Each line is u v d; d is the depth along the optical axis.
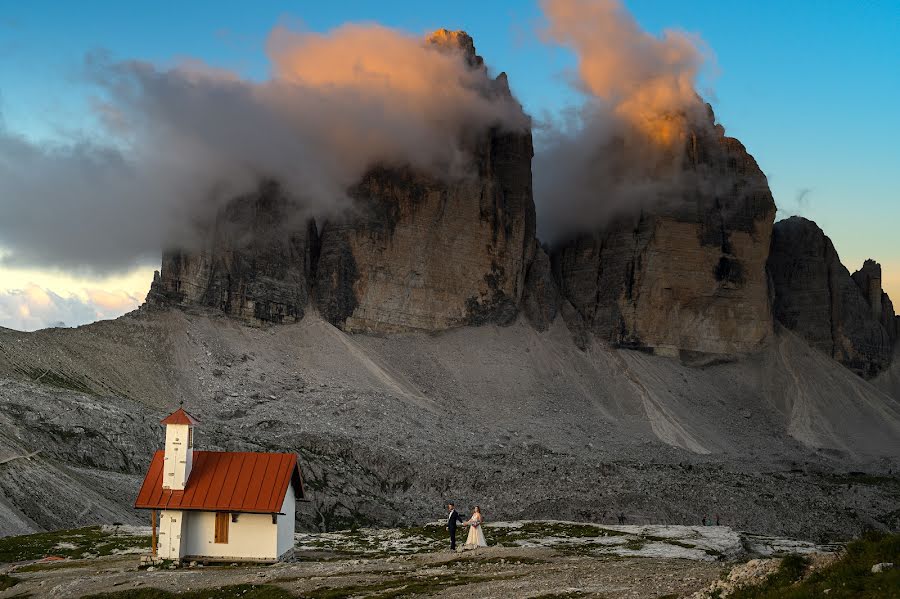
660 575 50.94
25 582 65.38
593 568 57.97
